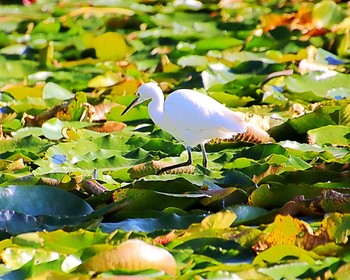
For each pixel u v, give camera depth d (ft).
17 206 30.19
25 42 68.23
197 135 38.93
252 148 38.50
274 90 51.21
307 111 47.26
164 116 40.11
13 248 24.76
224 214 26.99
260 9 78.33
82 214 30.53
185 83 54.49
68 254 24.66
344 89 51.88
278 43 63.82
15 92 53.78
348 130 41.14
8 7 81.87
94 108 48.91
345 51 62.95
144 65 61.72
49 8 80.84
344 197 28.58
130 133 45.03
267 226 26.81
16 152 40.09
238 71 55.77
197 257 24.22
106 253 23.02
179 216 28.43
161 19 73.87
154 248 23.40
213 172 35.83
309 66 56.29
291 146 39.75
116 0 83.30
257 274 22.56
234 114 39.42
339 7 68.08
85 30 71.36
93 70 60.29
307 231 25.70
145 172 36.45
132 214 29.73
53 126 45.44
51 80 58.18
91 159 39.34
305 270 23.24
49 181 33.47
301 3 79.77
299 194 30.30
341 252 24.56
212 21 73.82
